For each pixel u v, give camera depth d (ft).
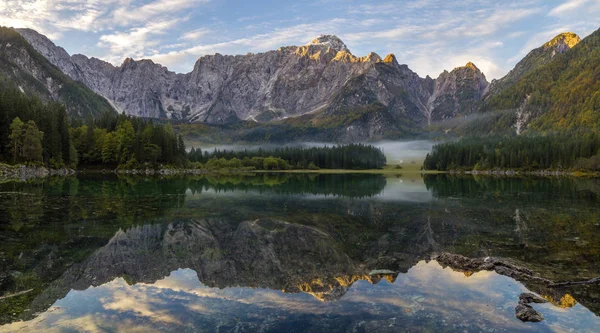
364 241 83.15
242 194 188.44
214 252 71.82
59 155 387.34
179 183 270.87
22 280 54.13
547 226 102.73
